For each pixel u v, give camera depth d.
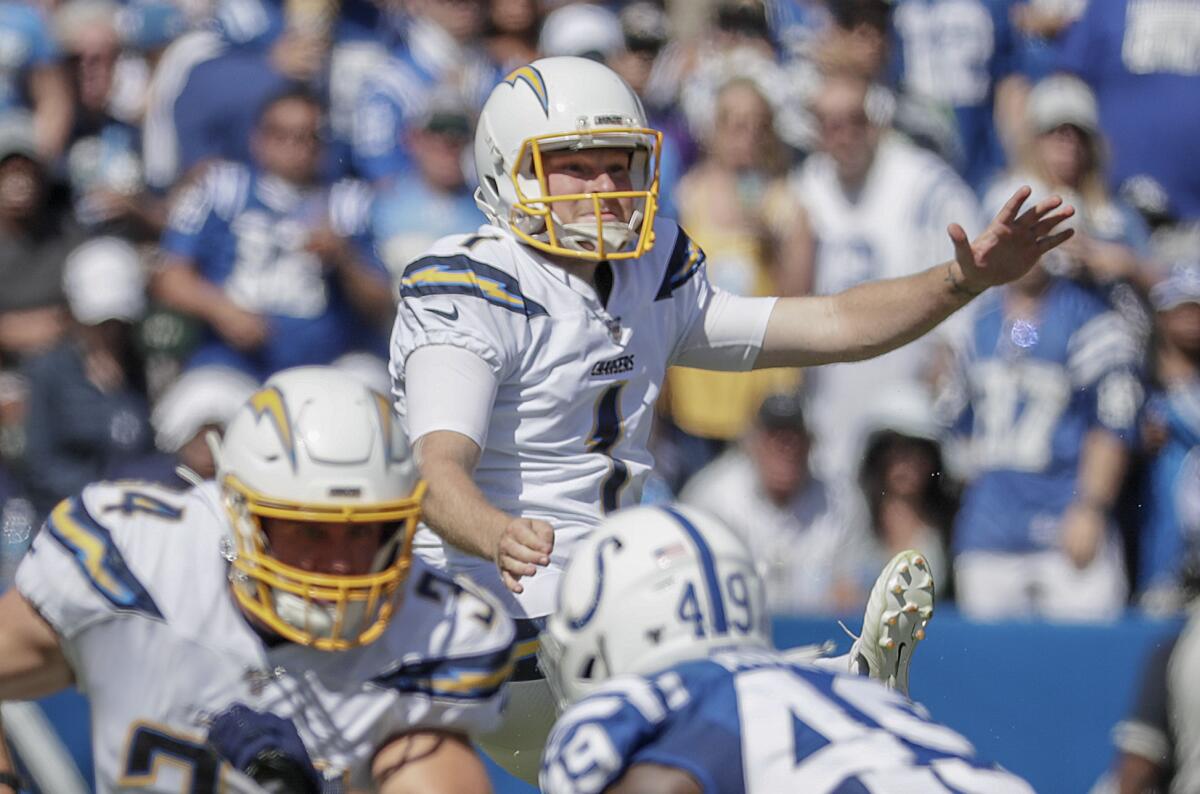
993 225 14.61
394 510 11.59
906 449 25.34
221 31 29.42
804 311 15.20
